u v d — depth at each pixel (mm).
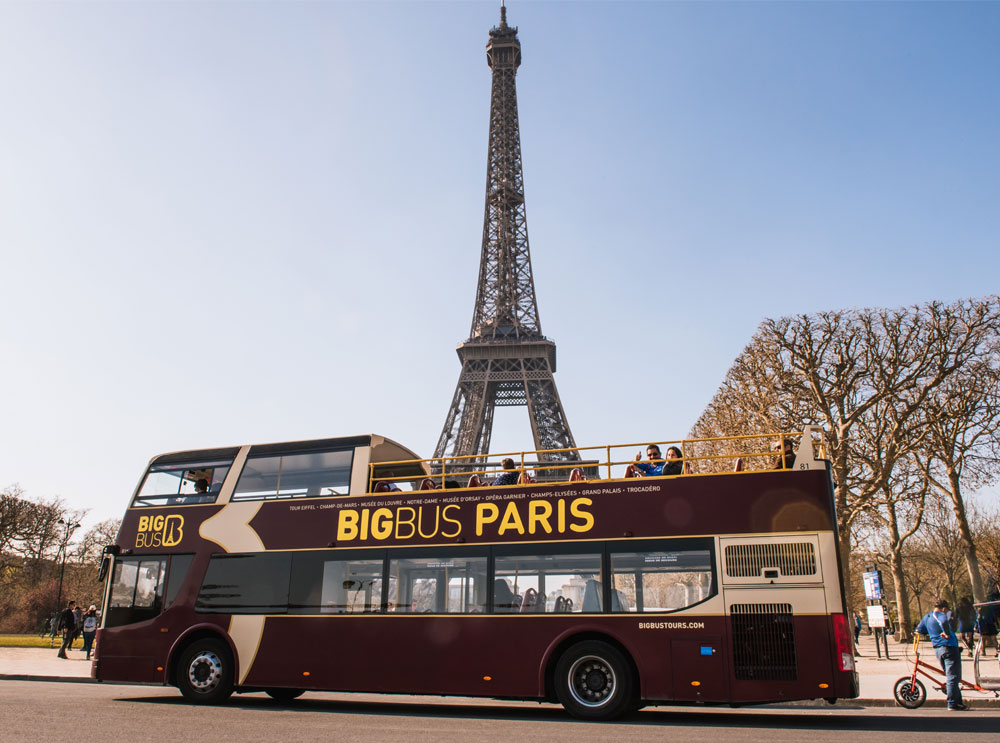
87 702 18812
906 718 17234
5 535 82312
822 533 15211
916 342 50469
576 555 16594
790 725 15398
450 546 17656
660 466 17422
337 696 23375
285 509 19609
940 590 92938
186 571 20031
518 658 16484
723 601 15398
